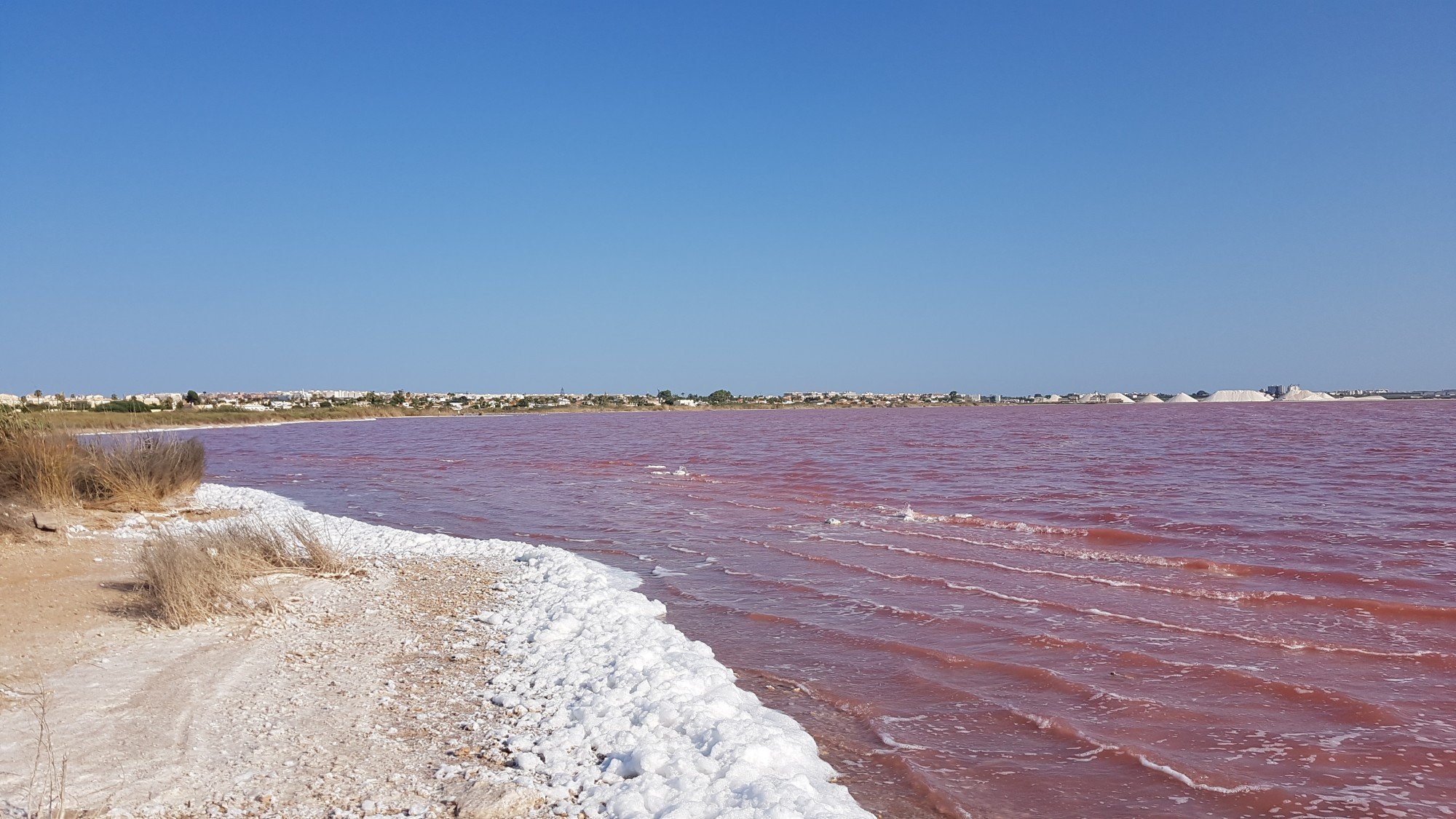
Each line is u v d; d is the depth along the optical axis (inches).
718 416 5506.9
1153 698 306.0
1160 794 235.8
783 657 358.0
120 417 1786.4
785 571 533.3
